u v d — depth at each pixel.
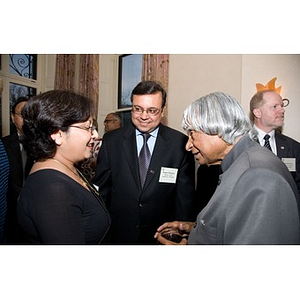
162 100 1.44
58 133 0.79
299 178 1.96
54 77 4.44
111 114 2.94
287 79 2.29
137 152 1.53
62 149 0.82
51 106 0.77
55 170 0.78
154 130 1.54
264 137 2.00
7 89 4.01
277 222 0.63
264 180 0.65
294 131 2.29
